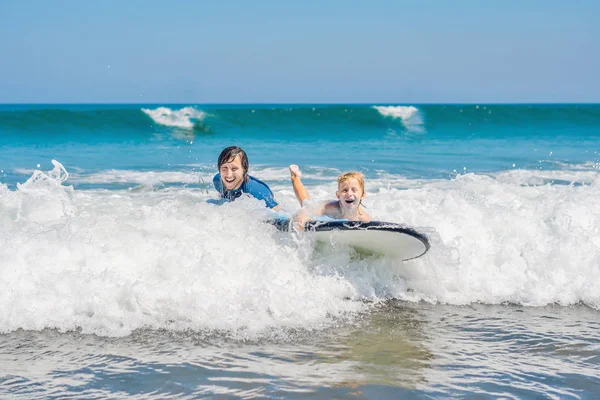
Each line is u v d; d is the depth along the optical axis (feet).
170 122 86.74
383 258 16.05
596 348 12.23
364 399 9.73
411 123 98.58
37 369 10.84
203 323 12.87
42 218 18.25
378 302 14.84
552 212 19.33
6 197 19.75
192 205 18.03
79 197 26.55
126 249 15.02
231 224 16.57
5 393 9.89
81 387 10.14
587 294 15.37
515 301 15.26
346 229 15.07
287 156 55.67
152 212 17.62
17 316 12.82
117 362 11.15
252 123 91.40
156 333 12.50
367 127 96.17
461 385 10.32
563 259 16.21
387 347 12.05
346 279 15.30
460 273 15.96
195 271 14.37
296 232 15.62
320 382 10.36
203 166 45.37
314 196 26.45
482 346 12.24
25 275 13.80
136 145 68.59
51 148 62.54
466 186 25.81
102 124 83.10
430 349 11.99
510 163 49.73
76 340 12.16
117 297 13.42
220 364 11.08
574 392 10.12
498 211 18.72
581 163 49.73
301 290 14.56
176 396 9.82
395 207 19.53
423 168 44.91
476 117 100.99
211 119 88.84
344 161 50.37
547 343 12.46
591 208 20.34
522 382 10.50
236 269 14.71
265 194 18.70
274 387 10.14
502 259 16.55
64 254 14.74
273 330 12.73
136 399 9.71
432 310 14.48
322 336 12.53
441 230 17.83
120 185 33.42
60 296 13.42
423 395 9.90
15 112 78.38
